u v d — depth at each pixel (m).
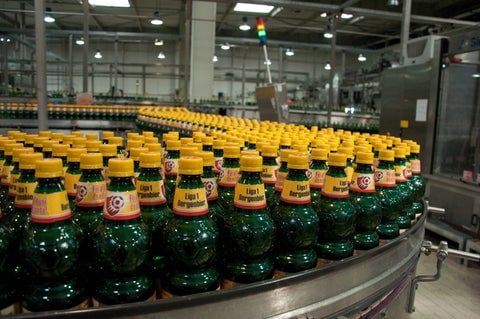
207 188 0.90
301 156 0.84
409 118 4.31
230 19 10.98
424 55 4.19
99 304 0.71
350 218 0.92
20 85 10.89
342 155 0.92
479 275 2.98
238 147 1.01
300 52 15.19
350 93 10.18
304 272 0.78
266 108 4.48
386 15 5.52
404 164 1.27
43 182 0.67
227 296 0.69
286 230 0.84
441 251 1.41
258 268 0.80
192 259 0.73
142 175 0.85
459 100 3.99
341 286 0.86
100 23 12.08
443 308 2.48
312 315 0.80
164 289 0.76
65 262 0.67
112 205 0.70
